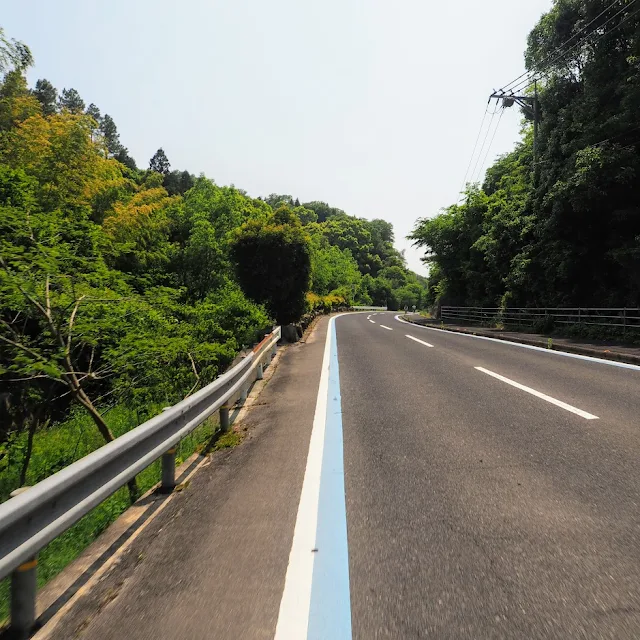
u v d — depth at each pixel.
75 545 3.61
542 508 3.41
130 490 4.48
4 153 15.80
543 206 18.11
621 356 10.51
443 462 4.46
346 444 5.19
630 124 14.37
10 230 7.01
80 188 17.22
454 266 32.81
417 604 2.39
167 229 25.31
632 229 15.70
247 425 6.34
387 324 30.55
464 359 11.47
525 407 6.38
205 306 14.29
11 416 8.60
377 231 129.38
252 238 19.34
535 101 20.89
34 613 2.34
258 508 3.67
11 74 16.08
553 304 19.97
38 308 5.87
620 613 2.26
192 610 2.43
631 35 15.03
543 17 19.58
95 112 75.00
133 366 7.23
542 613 2.28
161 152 77.44
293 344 17.39
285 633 2.23
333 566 2.79
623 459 4.30
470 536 3.06
